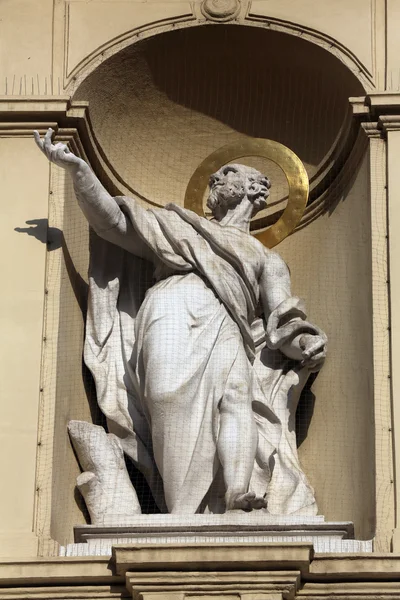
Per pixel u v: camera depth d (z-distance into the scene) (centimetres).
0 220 1667
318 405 1681
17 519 1543
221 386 1611
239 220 1725
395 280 1625
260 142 1781
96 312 1691
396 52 1733
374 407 1584
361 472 1602
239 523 1530
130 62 1767
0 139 1705
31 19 1761
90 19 1762
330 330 1705
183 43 1770
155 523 1546
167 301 1641
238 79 1792
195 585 1459
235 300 1656
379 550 1516
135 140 1800
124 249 1712
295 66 1770
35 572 1484
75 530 1549
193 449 1586
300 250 1769
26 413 1586
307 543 1462
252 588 1459
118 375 1666
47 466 1570
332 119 1766
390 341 1606
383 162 1684
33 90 1728
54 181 1691
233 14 1761
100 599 1480
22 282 1639
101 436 1633
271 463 1616
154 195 1798
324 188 1775
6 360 1606
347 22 1753
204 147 1811
